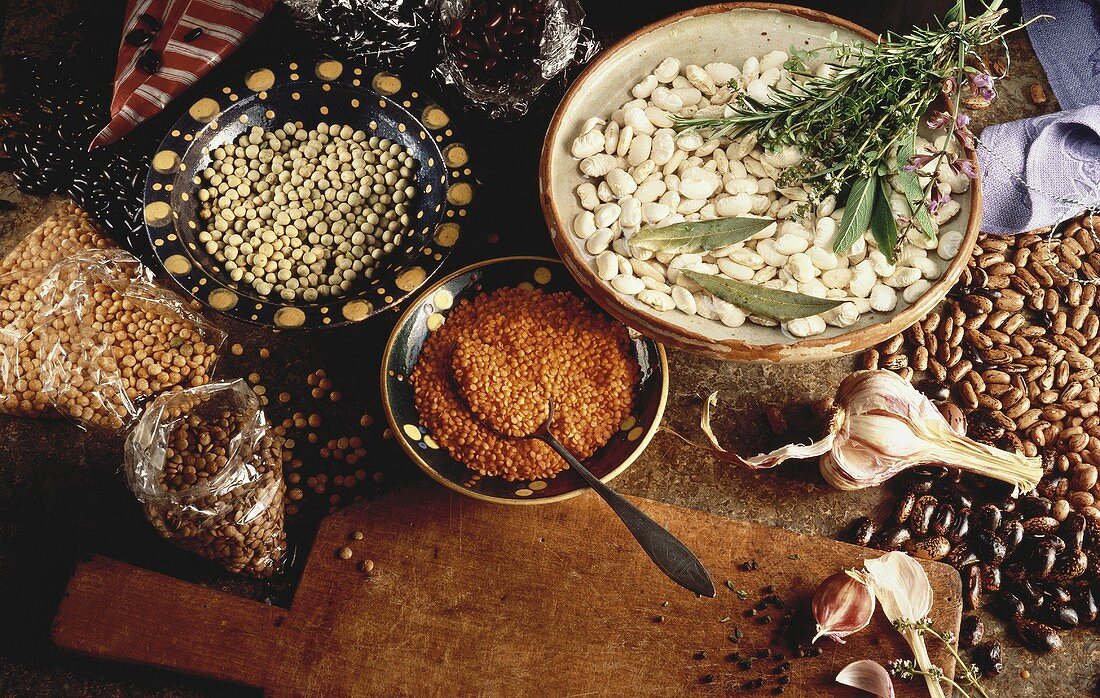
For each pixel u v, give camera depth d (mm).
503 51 766
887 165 689
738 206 707
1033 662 737
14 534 760
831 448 732
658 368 730
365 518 747
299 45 845
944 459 726
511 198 821
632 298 702
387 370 727
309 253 786
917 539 746
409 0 826
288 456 777
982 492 753
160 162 764
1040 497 746
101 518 763
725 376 787
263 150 800
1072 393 760
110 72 837
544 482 721
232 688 739
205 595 734
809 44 727
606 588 736
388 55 840
